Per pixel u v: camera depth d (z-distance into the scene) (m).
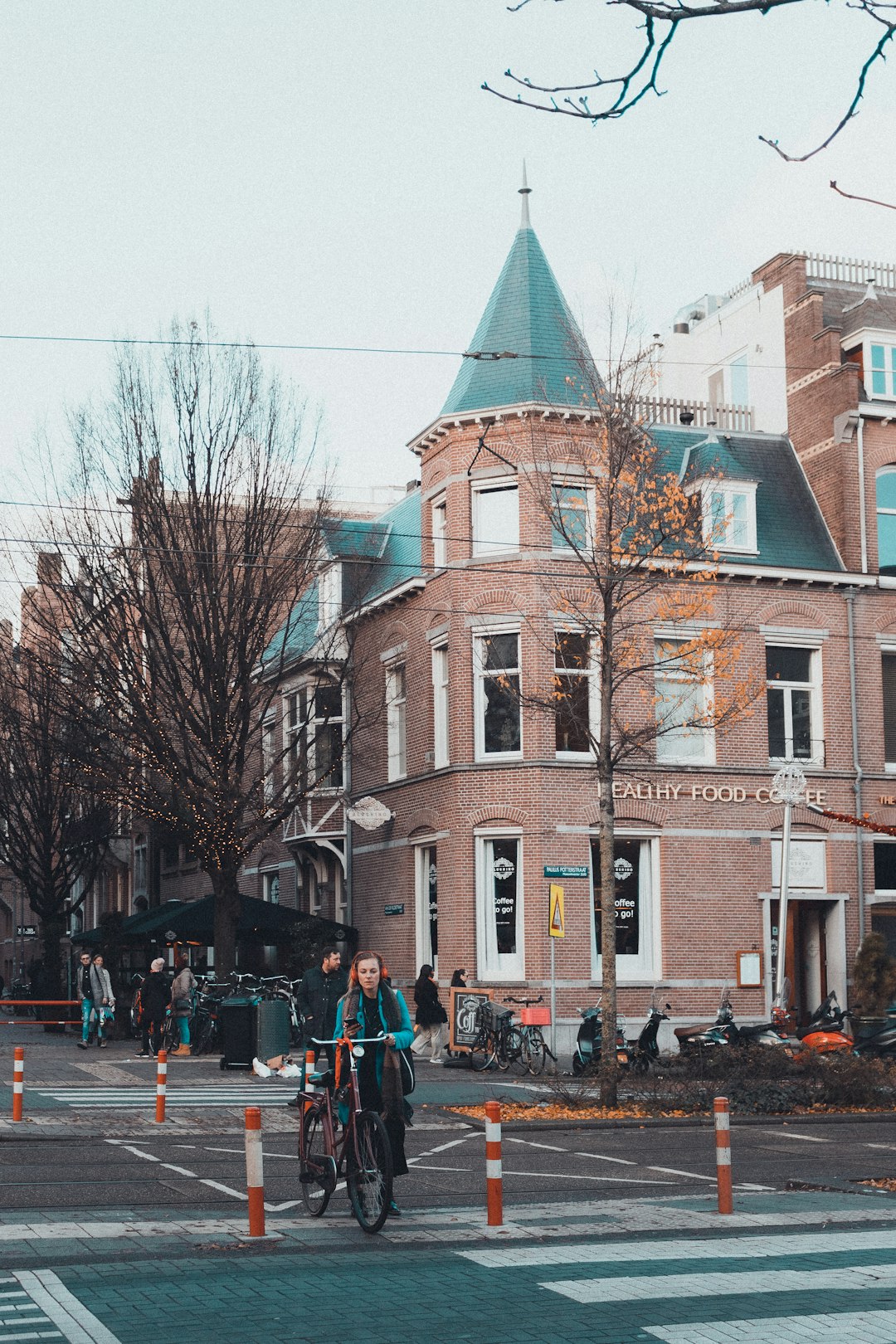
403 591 31.39
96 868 45.78
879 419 31.98
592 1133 17.53
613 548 21.83
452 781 28.95
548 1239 10.12
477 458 29.30
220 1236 10.00
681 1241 10.12
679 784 29.05
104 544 29.00
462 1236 10.10
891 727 31.62
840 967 30.05
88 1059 26.59
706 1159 15.10
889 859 31.20
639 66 4.71
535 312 30.22
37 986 45.72
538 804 27.92
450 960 28.66
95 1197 11.99
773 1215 11.28
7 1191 12.27
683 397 38.53
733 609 30.09
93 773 30.80
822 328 33.19
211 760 28.92
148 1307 7.89
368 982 10.73
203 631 28.34
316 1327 7.45
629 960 28.59
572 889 27.94
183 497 28.81
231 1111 18.61
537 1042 24.75
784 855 26.52
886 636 31.53
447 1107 19.55
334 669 33.38
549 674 28.25
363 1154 10.24
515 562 28.66
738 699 25.38
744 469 32.22
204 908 31.28
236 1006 24.94
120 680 29.55
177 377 28.86
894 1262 9.38
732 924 29.22
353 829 34.38
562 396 29.00
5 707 35.28
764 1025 25.62
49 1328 7.35
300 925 32.38
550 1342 7.15
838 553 31.66
